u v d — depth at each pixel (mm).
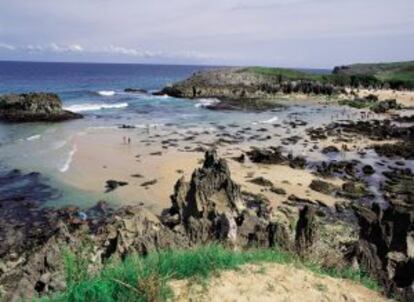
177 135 63938
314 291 8812
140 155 51094
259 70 141250
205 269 8719
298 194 39469
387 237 22516
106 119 76438
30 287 17234
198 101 107000
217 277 8594
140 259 9500
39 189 38500
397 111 95375
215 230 22750
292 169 47750
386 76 157500
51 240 21547
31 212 33438
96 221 31969
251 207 35344
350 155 54781
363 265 15250
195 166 47188
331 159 52719
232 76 131750
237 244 18969
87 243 23156
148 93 124750
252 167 47906
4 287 19000
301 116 86625
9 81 151750
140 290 7602
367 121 79188
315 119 82938
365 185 42844
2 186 38781
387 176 45969
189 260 8859
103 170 44531
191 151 54000
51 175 42188
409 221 22266
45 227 30594
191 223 23484
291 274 9383
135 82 178750
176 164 47688
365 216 24672
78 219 31781
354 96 117875
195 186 30891
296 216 33625
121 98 109688
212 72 137375
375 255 19469
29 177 41438
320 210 36031
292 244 19578
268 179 43469
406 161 52406
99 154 50656
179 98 113312
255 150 54219
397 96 118375
